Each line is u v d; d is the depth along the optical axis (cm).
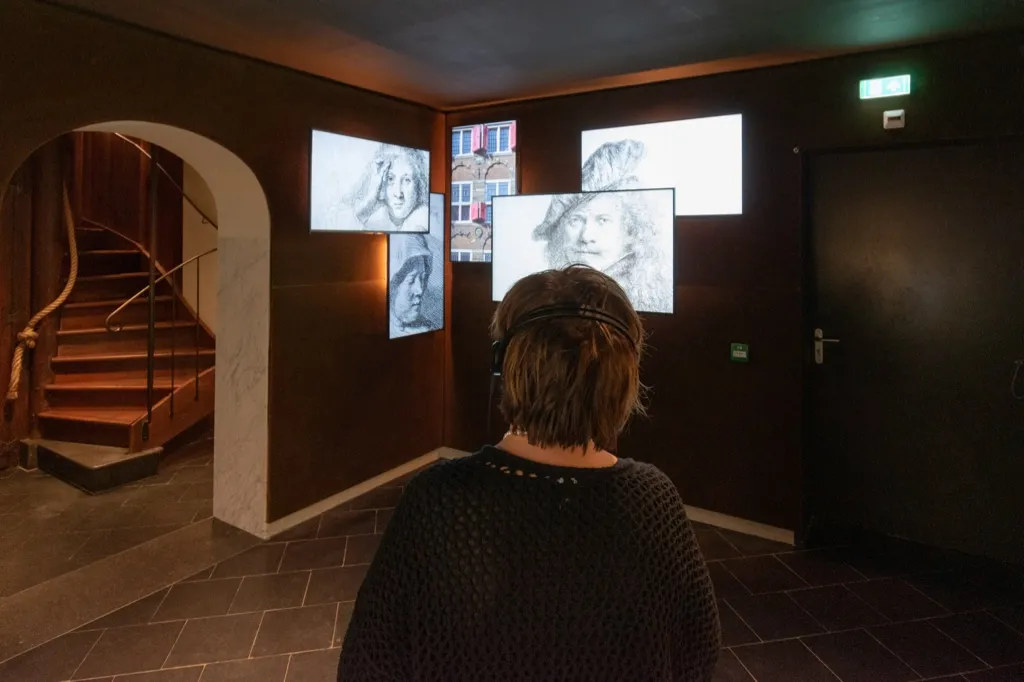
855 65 308
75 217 568
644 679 70
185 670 233
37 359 461
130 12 252
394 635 72
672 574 75
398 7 249
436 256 435
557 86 367
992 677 229
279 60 317
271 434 338
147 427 445
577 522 72
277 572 306
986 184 296
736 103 337
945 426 315
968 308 305
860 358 332
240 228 339
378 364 406
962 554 316
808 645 248
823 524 351
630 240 354
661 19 262
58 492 409
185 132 289
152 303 443
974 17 261
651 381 371
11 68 230
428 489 75
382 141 381
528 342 77
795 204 326
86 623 262
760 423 342
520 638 69
